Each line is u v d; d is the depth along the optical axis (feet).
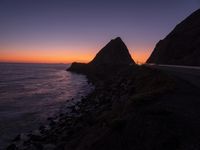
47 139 55.83
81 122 59.98
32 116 87.10
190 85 47.09
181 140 22.34
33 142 55.62
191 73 71.36
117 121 29.94
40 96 142.92
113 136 28.66
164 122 26.21
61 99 128.36
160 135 24.00
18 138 60.85
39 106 107.65
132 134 26.76
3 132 67.51
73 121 65.46
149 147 23.27
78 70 502.38
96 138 31.68
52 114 89.81
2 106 108.58
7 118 84.17
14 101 123.54
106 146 27.94
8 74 432.66
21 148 54.08
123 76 140.77
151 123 26.71
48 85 216.54
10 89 185.78
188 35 180.75
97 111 62.80
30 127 72.33
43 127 69.62
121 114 35.68
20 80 284.82
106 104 71.97
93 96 116.88
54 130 62.95
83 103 103.76
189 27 194.08
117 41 520.01
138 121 28.35
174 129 24.40
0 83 243.81
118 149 26.30
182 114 28.27
